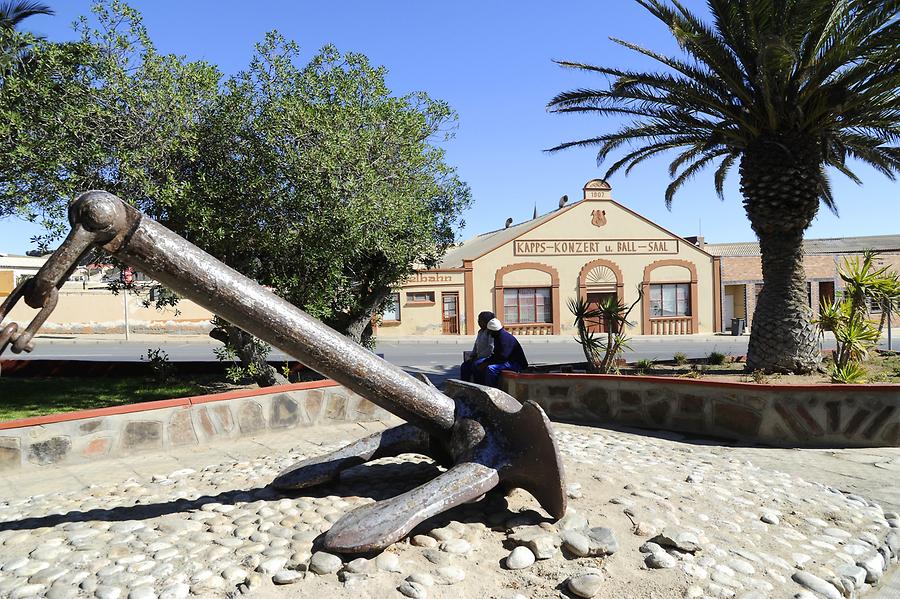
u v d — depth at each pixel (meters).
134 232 3.14
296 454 5.88
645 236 31.03
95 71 8.02
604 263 30.59
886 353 11.71
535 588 2.91
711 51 9.66
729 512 3.84
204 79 8.52
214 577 2.98
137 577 2.99
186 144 8.57
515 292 30.02
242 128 8.73
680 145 12.15
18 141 7.52
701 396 6.87
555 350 22.22
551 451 3.37
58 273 3.04
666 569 3.05
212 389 10.53
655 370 11.05
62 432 5.80
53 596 2.83
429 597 2.81
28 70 7.84
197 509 4.00
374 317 12.71
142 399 9.52
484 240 37.12
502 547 3.31
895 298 9.88
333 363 3.61
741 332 31.30
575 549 3.17
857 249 35.94
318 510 3.88
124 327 30.20
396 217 9.35
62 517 3.94
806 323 10.01
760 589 2.94
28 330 3.06
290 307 3.52
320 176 8.66
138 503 4.21
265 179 8.48
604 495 3.98
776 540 3.50
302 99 8.95
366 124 9.40
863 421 6.13
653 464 5.03
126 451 6.16
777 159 9.97
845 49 8.86
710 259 31.70
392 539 3.11
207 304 3.34
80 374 12.42
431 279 29.36
